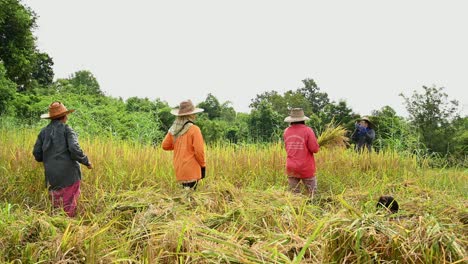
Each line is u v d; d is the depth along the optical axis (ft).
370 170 33.37
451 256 11.73
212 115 177.17
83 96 69.05
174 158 22.34
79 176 20.17
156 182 24.95
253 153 33.32
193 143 21.86
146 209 17.01
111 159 27.12
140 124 52.31
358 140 42.75
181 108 22.11
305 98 252.83
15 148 26.43
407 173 32.30
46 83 160.56
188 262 11.98
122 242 13.33
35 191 21.38
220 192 20.43
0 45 90.27
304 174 24.89
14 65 92.38
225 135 90.68
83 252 12.03
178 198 19.16
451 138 83.10
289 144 25.26
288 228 15.52
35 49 101.14
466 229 15.10
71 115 51.21
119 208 17.29
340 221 12.62
